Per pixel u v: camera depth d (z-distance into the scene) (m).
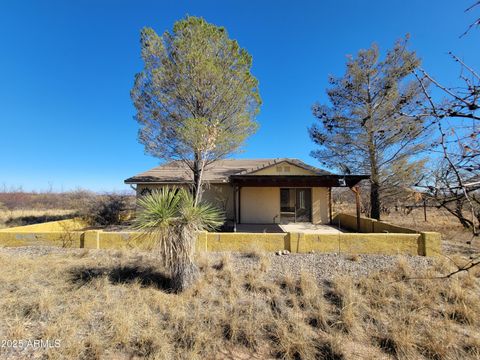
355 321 4.71
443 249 8.44
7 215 18.36
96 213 15.36
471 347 4.14
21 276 6.22
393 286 5.83
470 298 5.30
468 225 2.01
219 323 4.63
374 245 7.94
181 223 5.88
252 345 4.21
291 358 3.98
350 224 14.23
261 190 15.77
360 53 14.24
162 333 4.33
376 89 13.57
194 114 12.44
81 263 7.24
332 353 4.04
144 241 8.28
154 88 12.03
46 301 4.98
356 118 14.25
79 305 5.02
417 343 4.21
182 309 5.00
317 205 15.66
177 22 11.77
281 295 5.62
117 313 4.68
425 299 5.33
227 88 12.02
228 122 12.70
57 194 25.45
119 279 6.22
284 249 8.15
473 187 1.81
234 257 7.62
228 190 16.06
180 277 5.73
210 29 11.73
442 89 1.87
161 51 11.94
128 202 16.69
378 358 3.98
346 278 6.08
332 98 15.22
